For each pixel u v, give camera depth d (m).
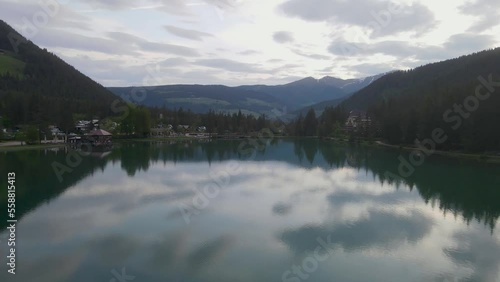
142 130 157.50
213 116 195.38
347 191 55.62
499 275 27.03
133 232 34.88
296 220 39.72
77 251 30.03
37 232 34.50
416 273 27.17
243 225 37.69
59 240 32.47
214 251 30.52
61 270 26.48
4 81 178.50
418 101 135.88
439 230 36.94
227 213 42.16
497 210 44.75
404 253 30.86
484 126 93.94
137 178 64.75
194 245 31.80
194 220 39.19
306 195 52.50
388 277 26.42
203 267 27.33
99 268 26.91
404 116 126.50
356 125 181.00
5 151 99.00
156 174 69.75
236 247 31.55
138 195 50.88
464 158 95.12
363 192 54.97
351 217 41.22
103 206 44.47
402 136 129.00
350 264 28.45
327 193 54.03
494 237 35.00
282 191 55.28
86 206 44.41
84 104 179.88
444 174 72.31
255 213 42.38
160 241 32.59
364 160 96.06
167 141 158.62
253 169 79.06
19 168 72.50
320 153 115.06
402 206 46.47
